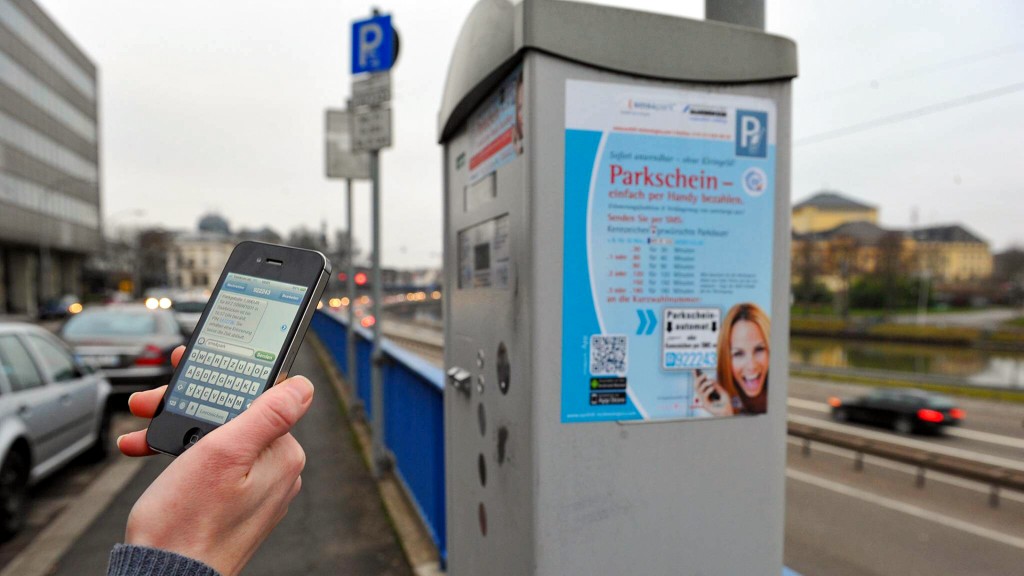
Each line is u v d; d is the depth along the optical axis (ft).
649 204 5.16
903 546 19.47
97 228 219.20
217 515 2.02
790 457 32.14
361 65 17.04
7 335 15.57
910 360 114.01
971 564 18.15
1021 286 216.54
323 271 3.15
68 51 193.77
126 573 1.89
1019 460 35.40
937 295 224.33
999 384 81.15
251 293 3.18
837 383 75.51
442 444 11.41
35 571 12.05
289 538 13.21
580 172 4.97
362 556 12.38
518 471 5.22
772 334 5.50
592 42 4.96
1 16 151.94
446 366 7.86
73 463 19.62
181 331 31.24
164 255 266.57
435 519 11.85
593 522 5.07
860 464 29.27
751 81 5.39
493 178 5.90
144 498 2.05
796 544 19.70
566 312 4.97
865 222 272.10
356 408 25.95
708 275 5.32
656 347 5.20
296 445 2.37
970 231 313.73
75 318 29.66
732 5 6.08
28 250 178.70
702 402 5.32
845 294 186.50
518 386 5.20
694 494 5.30
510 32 5.13
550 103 4.89
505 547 5.58
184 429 2.77
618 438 5.11
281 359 2.89
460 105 6.54
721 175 5.34
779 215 5.52
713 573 5.36
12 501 13.76
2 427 13.55
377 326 17.31
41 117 173.58
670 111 5.19
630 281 5.12
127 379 26.66
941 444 39.73
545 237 4.90
